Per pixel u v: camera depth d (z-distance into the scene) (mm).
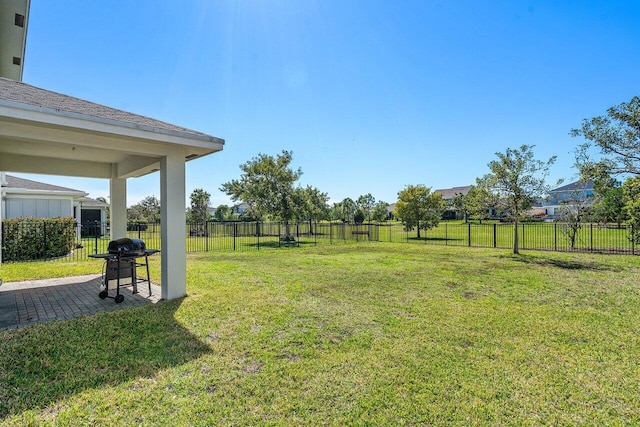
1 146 5812
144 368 3232
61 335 4059
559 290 6656
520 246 15320
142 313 4977
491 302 5742
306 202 19922
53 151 6328
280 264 10219
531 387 2934
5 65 9914
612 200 13000
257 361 3420
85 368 3221
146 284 7242
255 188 19406
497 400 2729
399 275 8312
